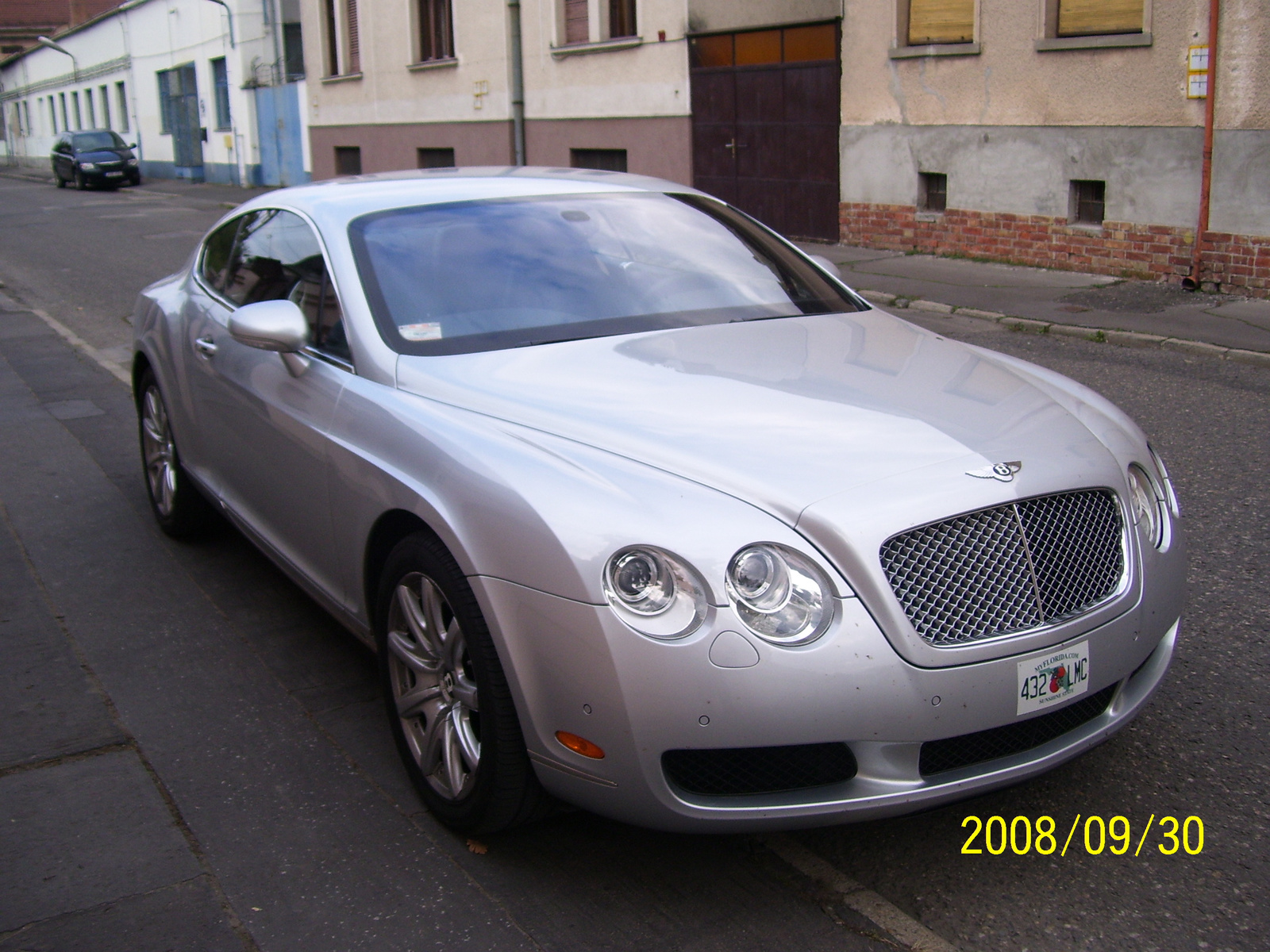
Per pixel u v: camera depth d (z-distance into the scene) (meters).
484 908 2.73
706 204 4.50
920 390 3.14
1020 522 2.66
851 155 14.30
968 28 12.62
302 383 3.65
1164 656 3.01
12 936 2.66
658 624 2.47
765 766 2.55
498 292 3.66
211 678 3.95
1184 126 10.66
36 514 5.68
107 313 12.30
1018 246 12.47
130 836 3.05
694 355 3.38
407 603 3.06
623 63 17.94
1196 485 5.56
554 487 2.67
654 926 2.65
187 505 5.09
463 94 22.42
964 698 2.53
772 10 14.86
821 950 2.57
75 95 56.16
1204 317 9.55
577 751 2.57
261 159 34.41
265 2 34.03
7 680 3.96
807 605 2.49
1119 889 2.75
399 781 3.29
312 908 2.74
